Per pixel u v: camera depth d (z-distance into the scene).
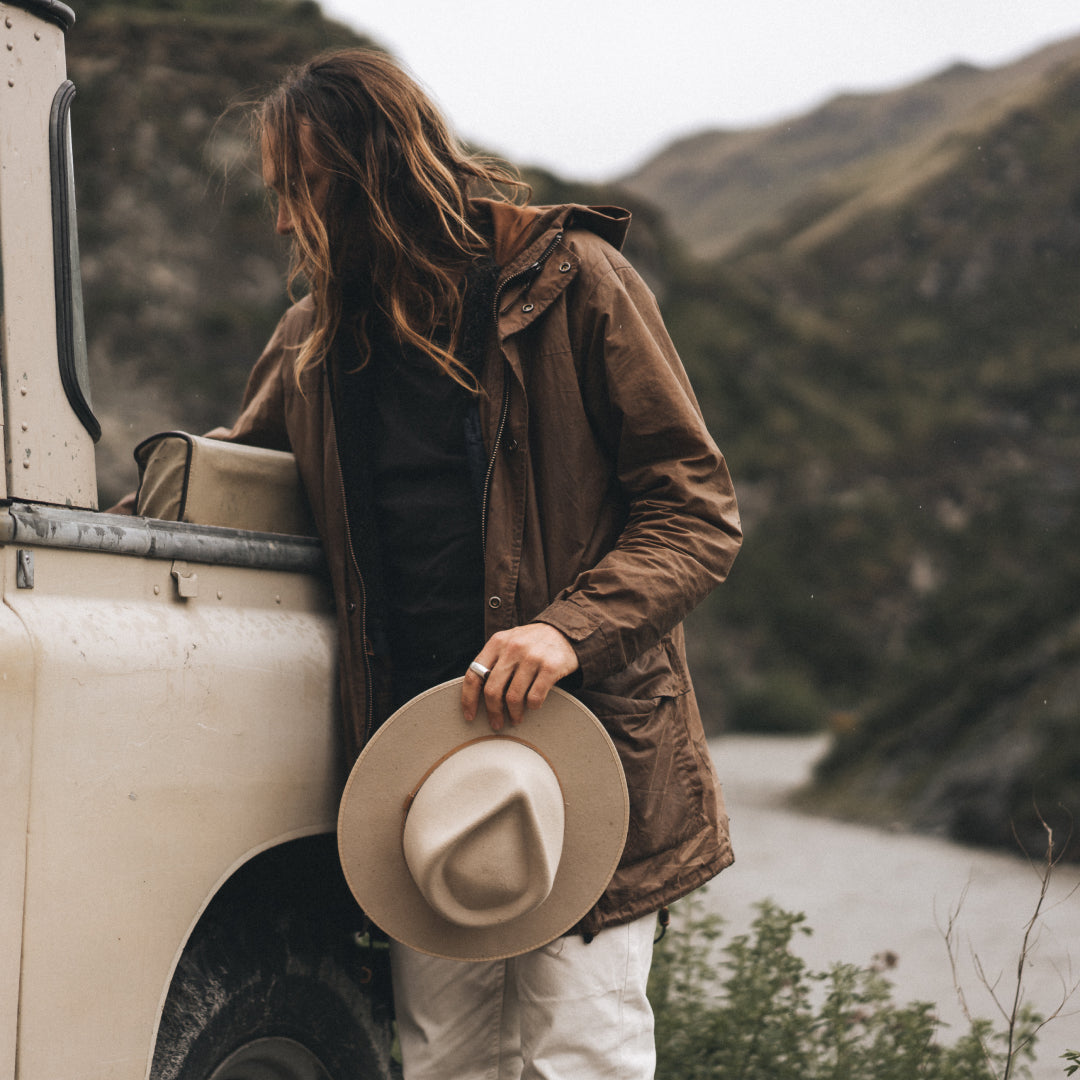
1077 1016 4.35
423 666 1.85
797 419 47.03
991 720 13.15
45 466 1.45
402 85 1.85
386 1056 2.10
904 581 42.59
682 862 1.80
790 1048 3.08
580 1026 1.75
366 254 1.84
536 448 1.80
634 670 1.79
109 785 1.44
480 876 1.57
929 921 6.48
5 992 1.30
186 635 1.62
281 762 1.76
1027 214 64.25
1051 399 53.75
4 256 1.42
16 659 1.32
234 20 29.44
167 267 25.70
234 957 1.76
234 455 1.90
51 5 1.55
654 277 47.19
